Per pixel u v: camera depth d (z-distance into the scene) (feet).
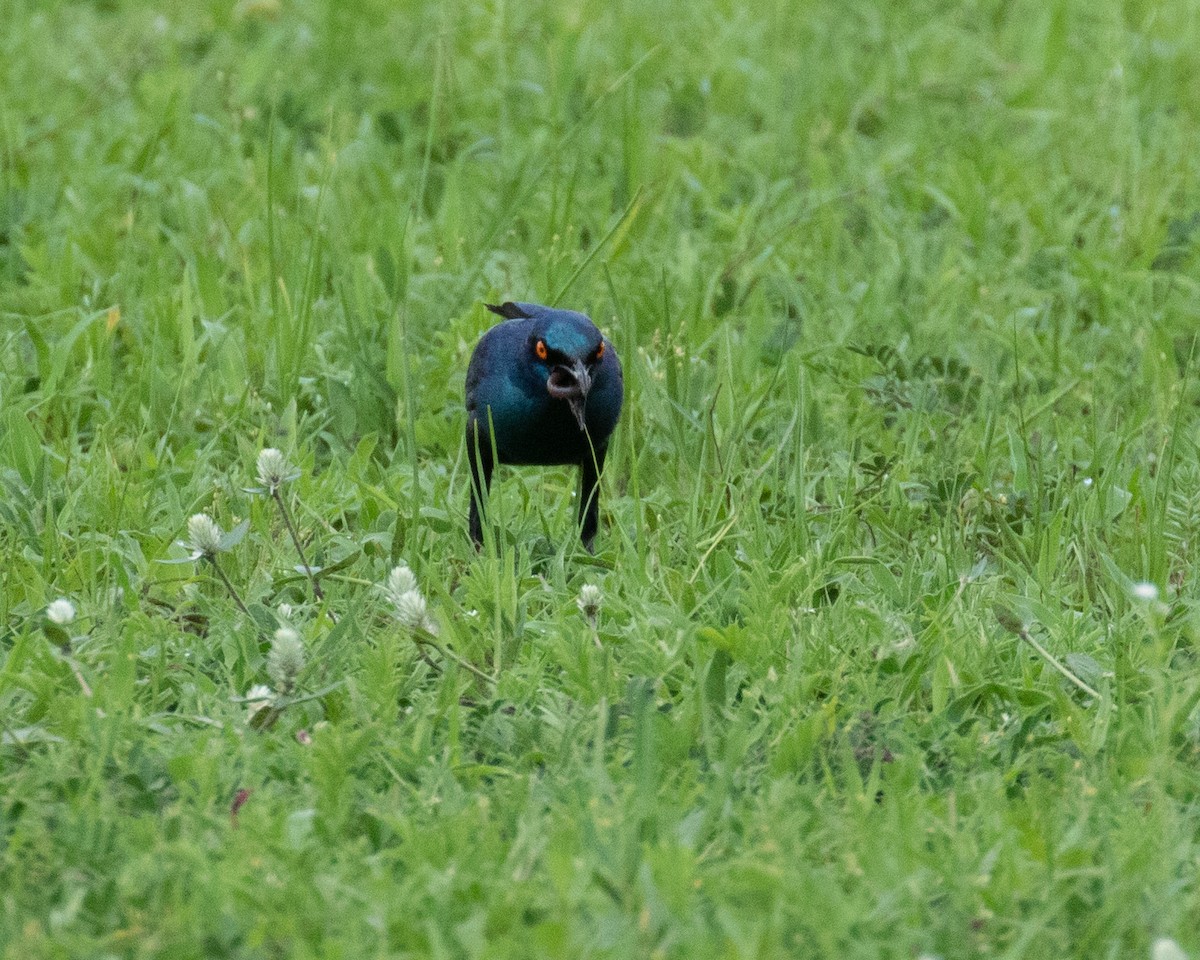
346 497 35.22
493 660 28.66
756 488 35.24
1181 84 65.31
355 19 70.90
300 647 25.25
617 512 34.88
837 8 74.74
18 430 35.88
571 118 61.00
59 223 51.39
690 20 72.38
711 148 58.44
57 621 26.45
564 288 41.32
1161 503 33.30
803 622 29.12
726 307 47.11
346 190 52.95
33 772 23.65
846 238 52.11
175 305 44.19
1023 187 55.83
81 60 67.62
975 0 76.28
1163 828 22.39
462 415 39.34
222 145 59.00
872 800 23.22
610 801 23.12
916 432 38.55
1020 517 34.86
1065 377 43.62
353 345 41.70
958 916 20.47
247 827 21.72
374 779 24.45
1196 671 27.27
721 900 20.16
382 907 20.07
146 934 19.79
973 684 27.63
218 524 33.99
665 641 28.45
